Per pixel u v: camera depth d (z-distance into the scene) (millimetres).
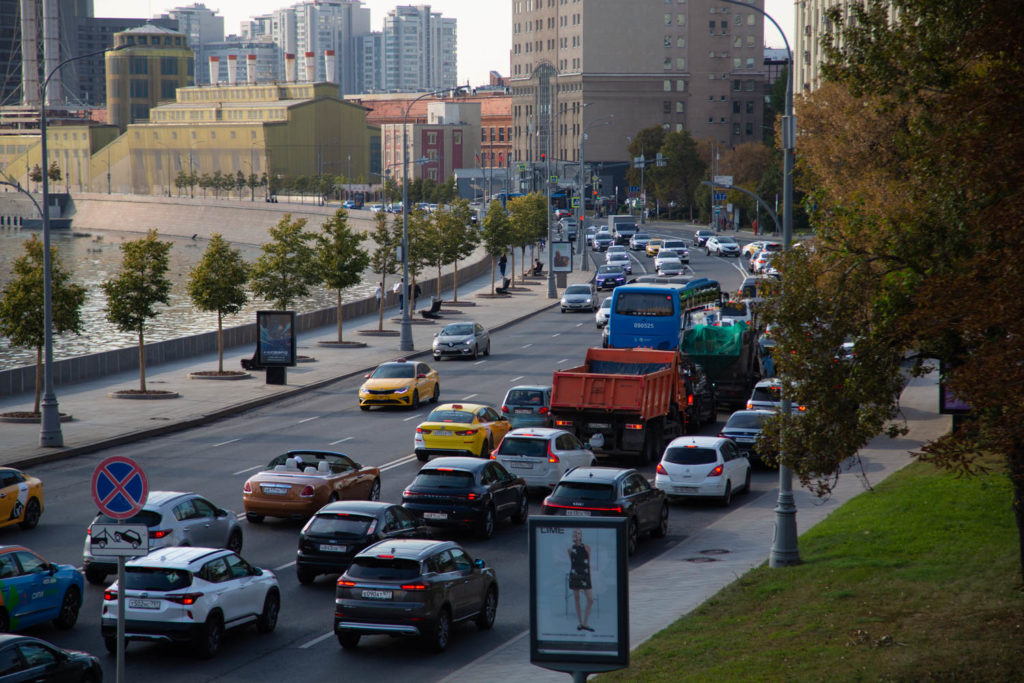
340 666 32094
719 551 45031
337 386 93312
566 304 147500
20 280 74250
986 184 28109
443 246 153250
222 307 94000
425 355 109688
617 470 46938
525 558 44750
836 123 89062
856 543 41188
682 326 80688
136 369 98875
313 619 36844
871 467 59500
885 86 35312
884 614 31672
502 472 49812
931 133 33312
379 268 140125
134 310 83688
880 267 35375
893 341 30562
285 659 32750
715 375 79250
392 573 32938
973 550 37938
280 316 89875
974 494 46281
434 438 62281
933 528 41656
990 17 28906
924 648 28266
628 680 28219
